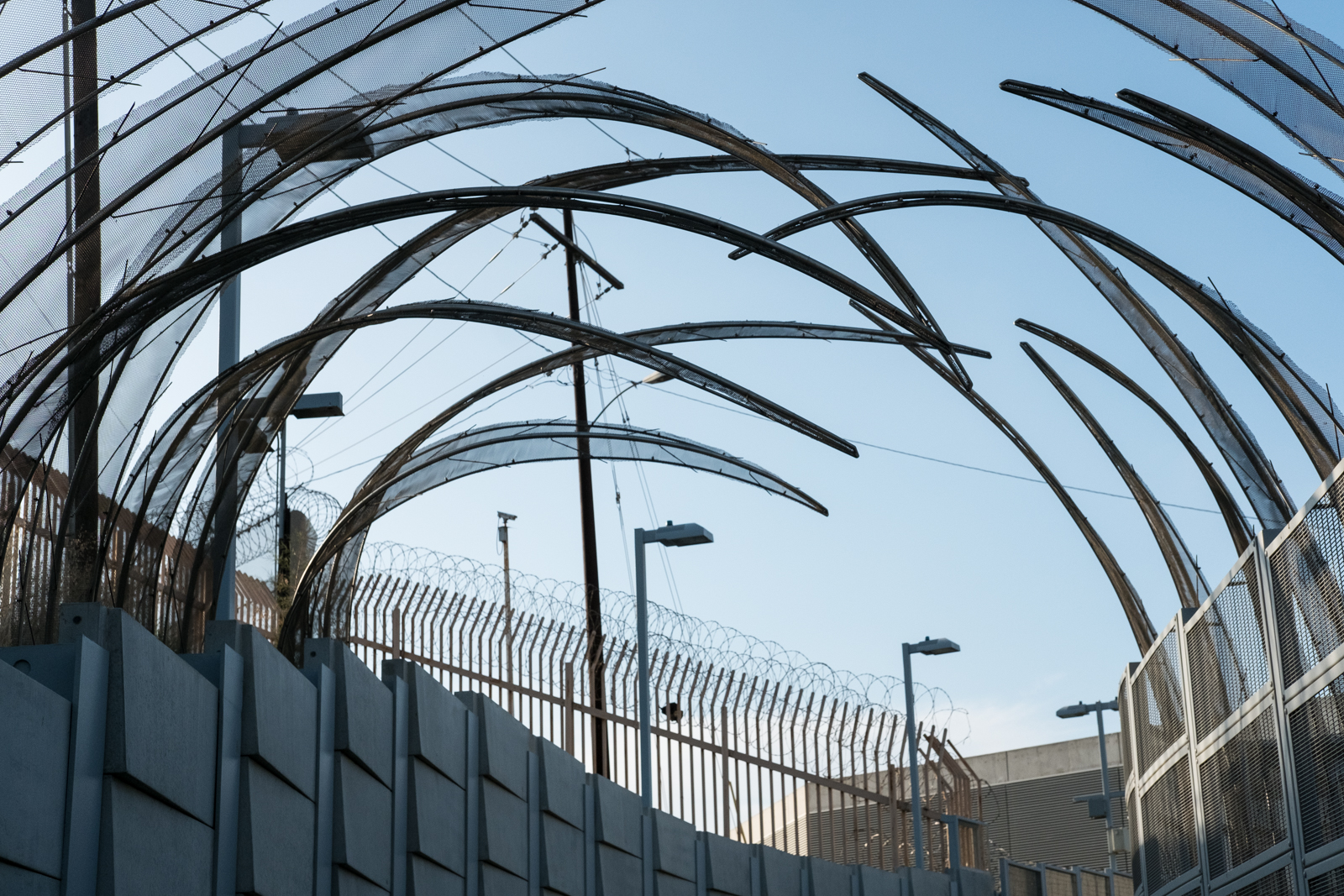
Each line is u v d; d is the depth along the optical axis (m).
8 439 12.41
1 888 7.73
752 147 18.47
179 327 15.02
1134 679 19.20
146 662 9.34
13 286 12.42
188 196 13.82
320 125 14.27
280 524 19.80
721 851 20.92
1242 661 13.41
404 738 13.82
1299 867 11.66
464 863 14.88
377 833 13.04
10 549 13.13
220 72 13.34
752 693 23.45
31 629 12.70
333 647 12.64
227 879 10.39
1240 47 16.06
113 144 12.75
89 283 13.46
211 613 15.72
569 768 17.59
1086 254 21.78
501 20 14.45
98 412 13.80
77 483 13.48
